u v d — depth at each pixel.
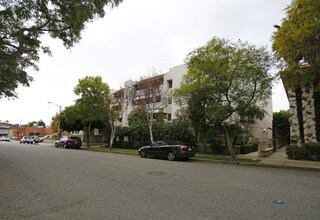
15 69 15.99
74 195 6.02
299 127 16.28
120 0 9.76
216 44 14.34
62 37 11.10
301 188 6.92
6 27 11.05
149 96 23.02
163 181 7.82
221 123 15.98
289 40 11.10
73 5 9.20
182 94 16.59
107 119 28.28
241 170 10.81
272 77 13.52
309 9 10.00
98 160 14.17
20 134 80.12
